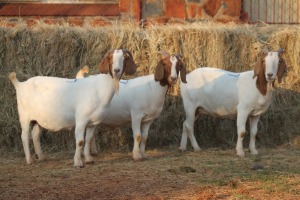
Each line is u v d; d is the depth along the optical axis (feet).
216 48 41.34
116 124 36.47
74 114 33.94
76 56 40.29
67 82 34.40
